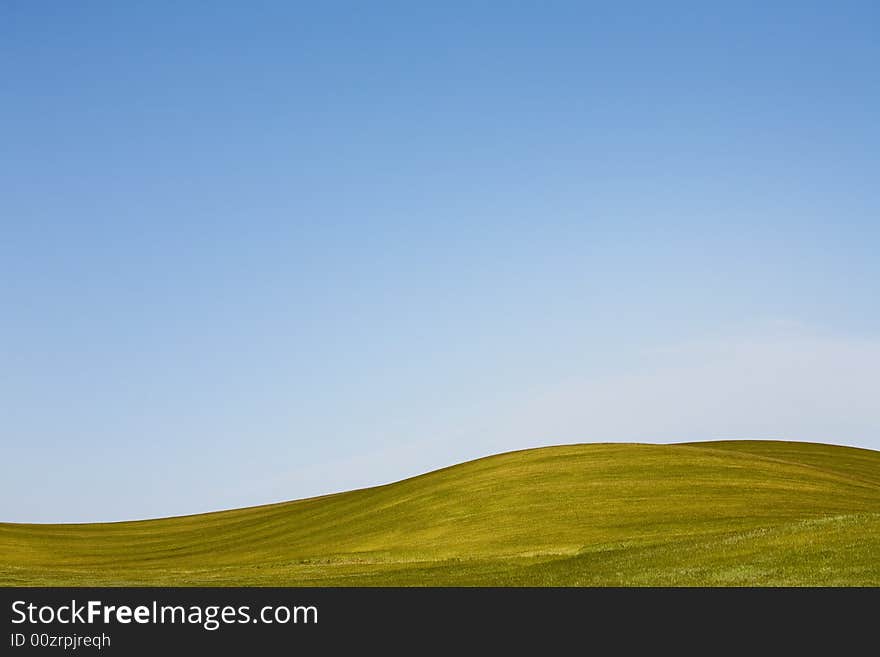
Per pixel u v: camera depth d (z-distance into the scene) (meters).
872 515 41.31
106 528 108.69
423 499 73.06
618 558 42.25
